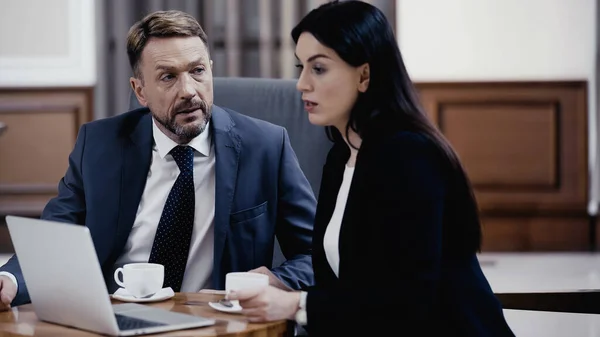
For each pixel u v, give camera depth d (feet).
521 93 17.17
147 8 17.69
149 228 7.45
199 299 6.26
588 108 17.04
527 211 17.21
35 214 17.49
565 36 17.21
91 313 5.17
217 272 7.27
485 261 15.33
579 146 17.10
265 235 7.57
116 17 17.66
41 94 17.54
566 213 17.15
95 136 7.70
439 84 17.22
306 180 7.96
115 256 7.43
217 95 8.64
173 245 7.34
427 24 17.40
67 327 5.50
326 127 6.50
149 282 6.08
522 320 11.60
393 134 5.76
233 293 5.48
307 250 7.58
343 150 6.36
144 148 7.54
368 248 5.77
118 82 17.72
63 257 5.19
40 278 5.51
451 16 17.35
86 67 17.69
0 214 17.46
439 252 5.60
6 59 17.60
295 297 5.57
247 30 18.11
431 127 5.85
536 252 16.66
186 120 7.19
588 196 17.10
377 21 5.85
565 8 17.17
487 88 17.19
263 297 5.47
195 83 7.19
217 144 7.48
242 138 7.66
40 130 17.53
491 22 17.30
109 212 7.42
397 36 17.43
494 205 17.21
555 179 17.16
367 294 5.52
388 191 5.63
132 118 7.77
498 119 17.19
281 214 7.77
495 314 5.82
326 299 5.53
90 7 17.63
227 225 7.35
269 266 7.63
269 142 7.78
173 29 7.15
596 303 9.87
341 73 5.82
